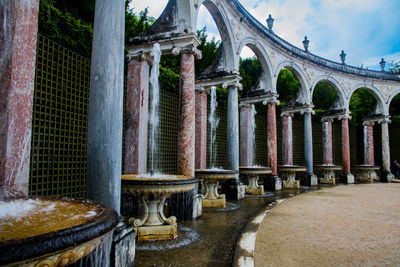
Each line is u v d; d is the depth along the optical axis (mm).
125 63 8961
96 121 3963
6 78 3305
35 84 5977
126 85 8844
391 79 22719
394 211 8617
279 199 11047
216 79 11883
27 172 3561
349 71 20516
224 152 15164
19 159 3434
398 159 24750
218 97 14969
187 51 8195
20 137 3457
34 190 5938
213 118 14602
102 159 3893
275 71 15117
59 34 6621
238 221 7168
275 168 14789
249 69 23969
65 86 7031
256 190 12617
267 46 14531
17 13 3439
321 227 6445
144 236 5402
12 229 1877
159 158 10656
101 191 3850
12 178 3338
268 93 14727
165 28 8500
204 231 6160
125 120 8500
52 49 6363
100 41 4109
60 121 6508
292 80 25141
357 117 25531
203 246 5090
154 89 8625
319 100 26844
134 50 8711
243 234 5719
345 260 4332
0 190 3201
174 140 11547
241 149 15391
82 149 7207
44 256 1601
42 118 6480
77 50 7168
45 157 6410
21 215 2244
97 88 4016
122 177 5949
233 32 11719
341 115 20078
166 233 5504
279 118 19734
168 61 17500
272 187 14461
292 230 6152
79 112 7078
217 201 9164
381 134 24734
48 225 1969
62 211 2393
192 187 5562
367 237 5645
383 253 4676
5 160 3252
